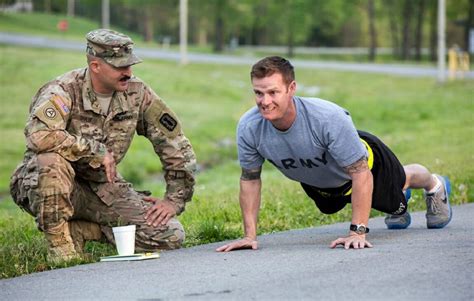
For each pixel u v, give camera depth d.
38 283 9.73
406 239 11.61
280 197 17.83
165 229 11.89
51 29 130.50
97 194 11.80
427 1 122.50
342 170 11.04
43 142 10.73
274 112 10.27
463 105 52.28
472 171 20.77
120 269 10.30
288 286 8.74
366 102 55.53
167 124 11.88
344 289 8.49
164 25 162.75
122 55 11.02
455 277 8.88
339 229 13.75
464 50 122.94
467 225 13.19
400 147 33.31
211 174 33.88
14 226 15.79
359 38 162.25
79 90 11.22
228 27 140.00
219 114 52.91
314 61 97.19
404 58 122.25
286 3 121.00
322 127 10.51
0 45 84.50
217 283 9.10
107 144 11.41
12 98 55.25
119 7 168.25
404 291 8.33
